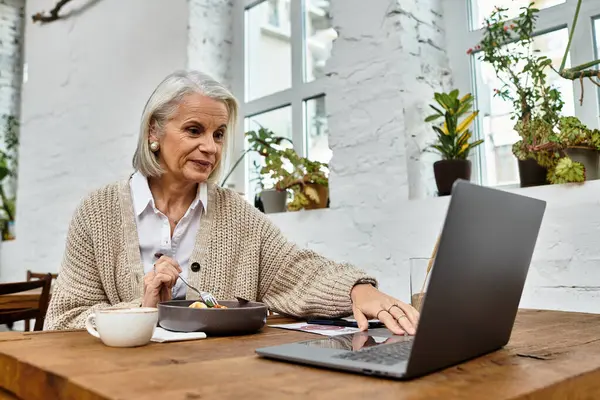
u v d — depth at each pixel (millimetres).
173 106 1186
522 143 1636
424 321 542
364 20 2102
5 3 4523
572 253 1489
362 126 2078
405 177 1918
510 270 692
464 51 2123
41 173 3686
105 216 1213
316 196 2205
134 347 745
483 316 655
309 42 2586
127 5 3107
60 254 3420
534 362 642
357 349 687
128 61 3057
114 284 1184
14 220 4180
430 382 537
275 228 1347
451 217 539
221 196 1346
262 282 1284
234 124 1354
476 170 2033
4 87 4473
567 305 1493
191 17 2758
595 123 1754
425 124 2025
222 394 487
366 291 1030
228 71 2908
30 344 763
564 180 1517
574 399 564
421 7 2096
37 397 602
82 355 678
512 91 1931
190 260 1237
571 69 1611
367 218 2018
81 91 3391
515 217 661
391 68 1997
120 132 3062
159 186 1315
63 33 3602
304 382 536
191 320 865
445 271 553
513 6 2008
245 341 818
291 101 2611
